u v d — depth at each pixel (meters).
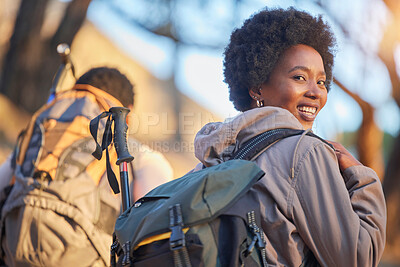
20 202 3.36
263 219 2.47
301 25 2.96
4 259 3.61
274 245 2.48
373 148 12.34
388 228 12.38
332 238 2.41
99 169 3.47
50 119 3.58
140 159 3.80
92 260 3.34
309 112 2.92
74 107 3.64
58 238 3.31
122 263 2.30
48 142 3.48
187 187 2.29
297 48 2.95
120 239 2.39
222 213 2.26
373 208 2.54
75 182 3.39
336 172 2.51
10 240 3.38
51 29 9.04
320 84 2.99
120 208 3.51
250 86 3.02
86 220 3.35
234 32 3.18
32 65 8.93
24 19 8.95
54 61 9.02
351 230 2.40
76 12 9.00
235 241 2.20
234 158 2.62
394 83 11.15
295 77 2.90
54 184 3.37
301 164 2.50
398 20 9.85
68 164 3.42
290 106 2.90
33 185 3.37
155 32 8.71
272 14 3.02
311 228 2.45
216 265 2.18
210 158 2.71
